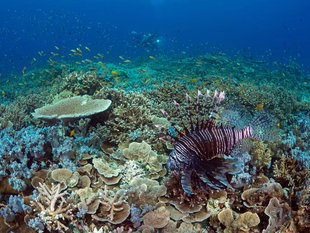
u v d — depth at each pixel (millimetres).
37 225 2451
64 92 7191
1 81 15547
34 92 11180
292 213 2932
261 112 3121
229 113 3133
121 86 10109
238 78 12523
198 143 2635
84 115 4238
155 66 15758
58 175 3184
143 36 20953
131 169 3525
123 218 2686
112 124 4637
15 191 3092
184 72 13242
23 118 6391
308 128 5160
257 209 3023
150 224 2693
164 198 3086
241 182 3256
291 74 16766
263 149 3846
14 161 3184
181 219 2934
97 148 4176
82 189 2973
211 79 10625
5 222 2467
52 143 3797
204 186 2533
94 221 2732
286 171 3604
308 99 10461
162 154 4406
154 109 6117
